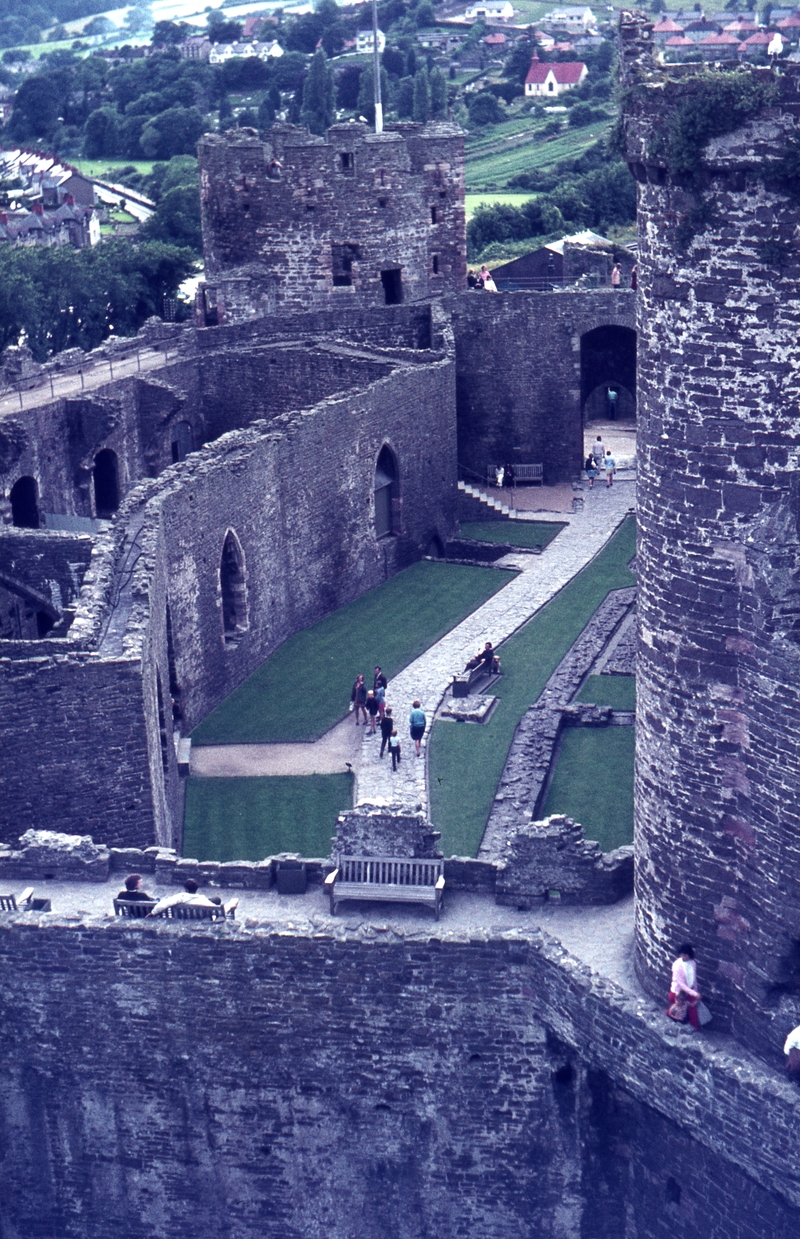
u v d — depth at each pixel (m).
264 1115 32.78
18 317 120.06
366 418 72.06
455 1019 31.39
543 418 87.94
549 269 118.06
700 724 28.05
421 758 53.62
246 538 62.97
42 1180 34.16
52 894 34.69
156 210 187.50
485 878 33.78
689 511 27.45
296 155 85.88
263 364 82.62
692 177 25.89
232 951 31.70
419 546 78.19
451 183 89.88
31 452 70.94
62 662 40.00
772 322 25.81
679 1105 28.45
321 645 66.81
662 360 27.39
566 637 64.94
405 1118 32.22
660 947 29.75
